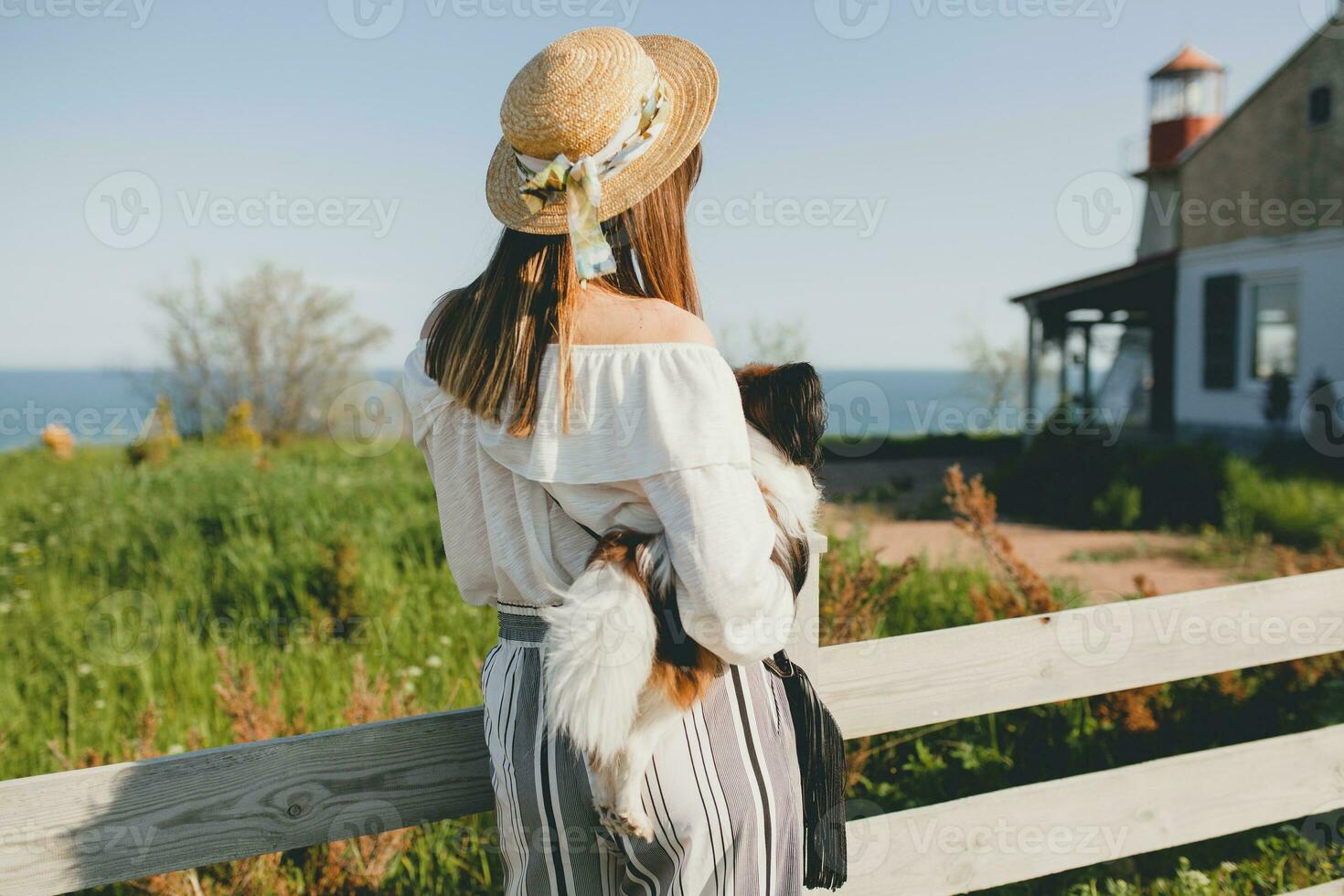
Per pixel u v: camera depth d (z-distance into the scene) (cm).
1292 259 1495
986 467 1614
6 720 370
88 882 146
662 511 118
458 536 142
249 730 299
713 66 144
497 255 138
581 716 117
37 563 586
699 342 124
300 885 254
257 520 651
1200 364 1684
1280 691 363
